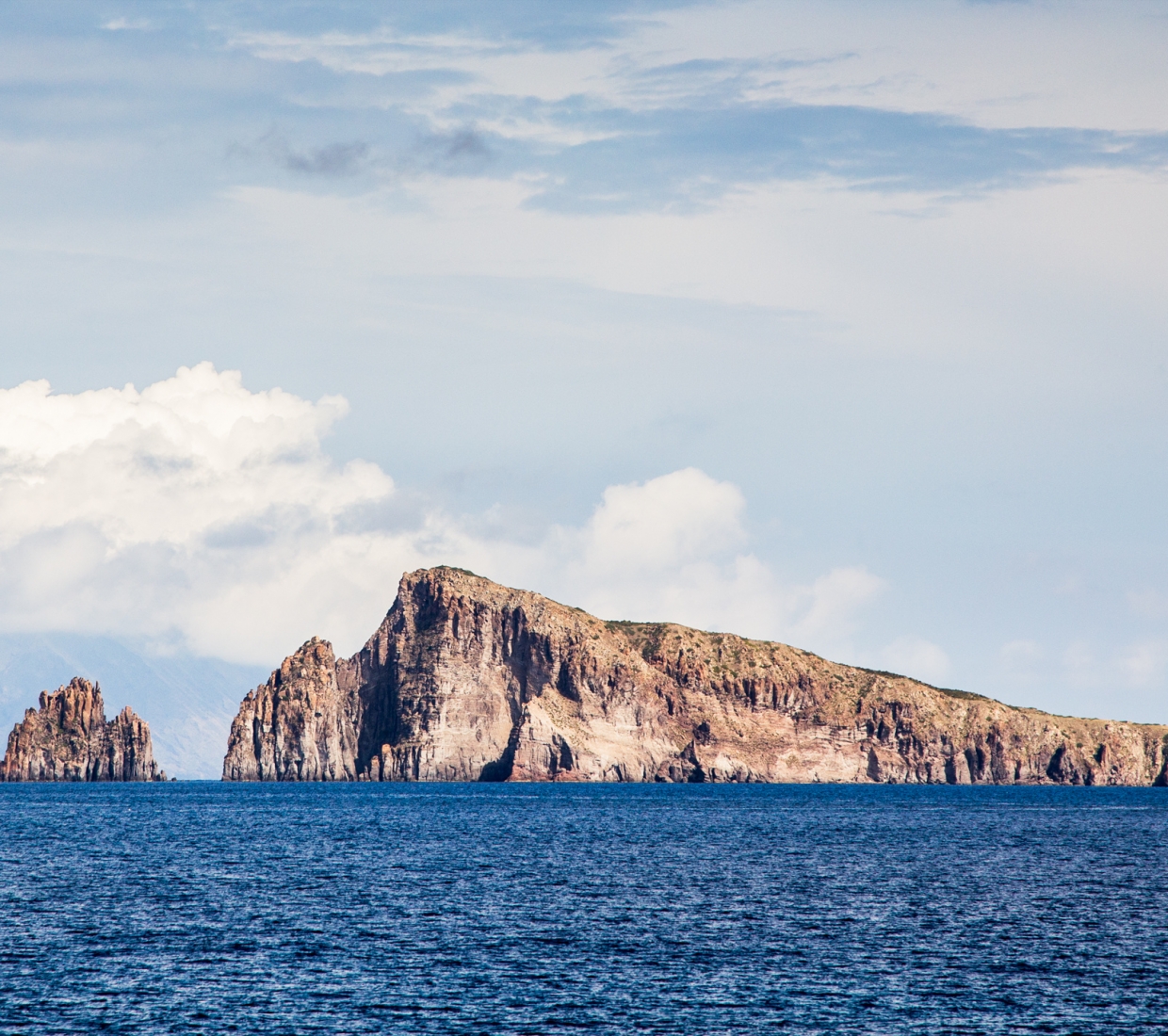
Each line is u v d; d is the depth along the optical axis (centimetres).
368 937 16238
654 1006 12988
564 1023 12362
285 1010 12706
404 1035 11925
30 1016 12425
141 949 15350
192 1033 11912
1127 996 13512
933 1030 12269
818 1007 13025
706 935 16638
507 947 15662
